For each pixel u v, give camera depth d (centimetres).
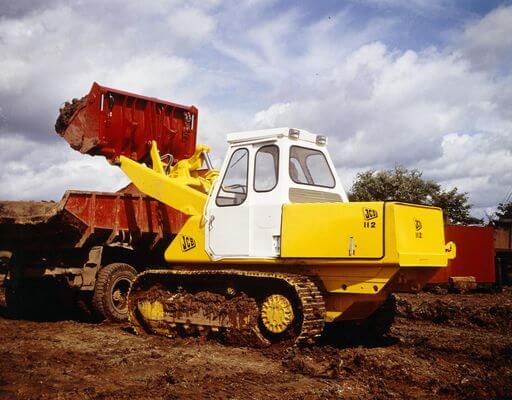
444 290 1983
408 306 1312
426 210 806
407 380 656
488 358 796
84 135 1153
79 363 716
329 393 594
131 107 1173
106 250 1195
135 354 779
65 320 1198
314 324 773
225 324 850
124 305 1147
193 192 980
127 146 1175
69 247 1145
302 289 773
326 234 789
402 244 752
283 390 602
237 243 870
